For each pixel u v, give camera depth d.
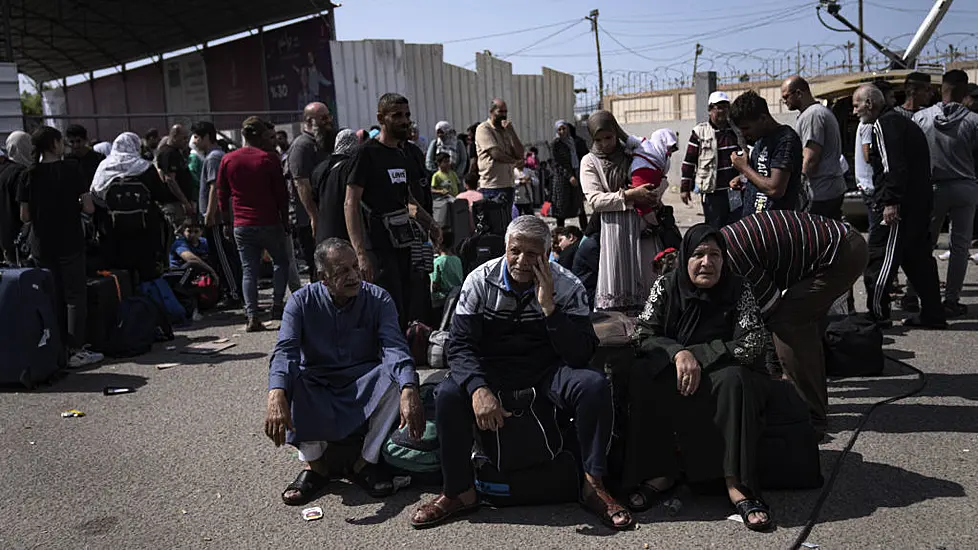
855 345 5.40
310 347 4.06
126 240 7.62
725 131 6.54
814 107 5.91
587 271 6.27
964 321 6.83
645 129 27.03
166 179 9.09
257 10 20.58
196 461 4.43
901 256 6.28
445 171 10.84
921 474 3.87
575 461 3.72
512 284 3.76
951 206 6.82
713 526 3.46
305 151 7.44
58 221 6.34
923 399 4.93
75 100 31.56
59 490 4.09
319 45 19.97
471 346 3.76
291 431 3.86
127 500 3.96
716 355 3.64
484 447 3.69
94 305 6.72
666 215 5.62
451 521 3.64
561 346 3.66
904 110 7.10
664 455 3.68
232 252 8.95
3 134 12.93
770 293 4.25
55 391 5.86
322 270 3.95
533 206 17.19
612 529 3.48
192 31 23.56
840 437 4.39
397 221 5.37
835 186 5.95
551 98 21.41
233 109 23.62
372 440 3.93
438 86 17.27
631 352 4.20
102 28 24.23
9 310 5.75
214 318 8.43
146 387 5.89
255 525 3.66
